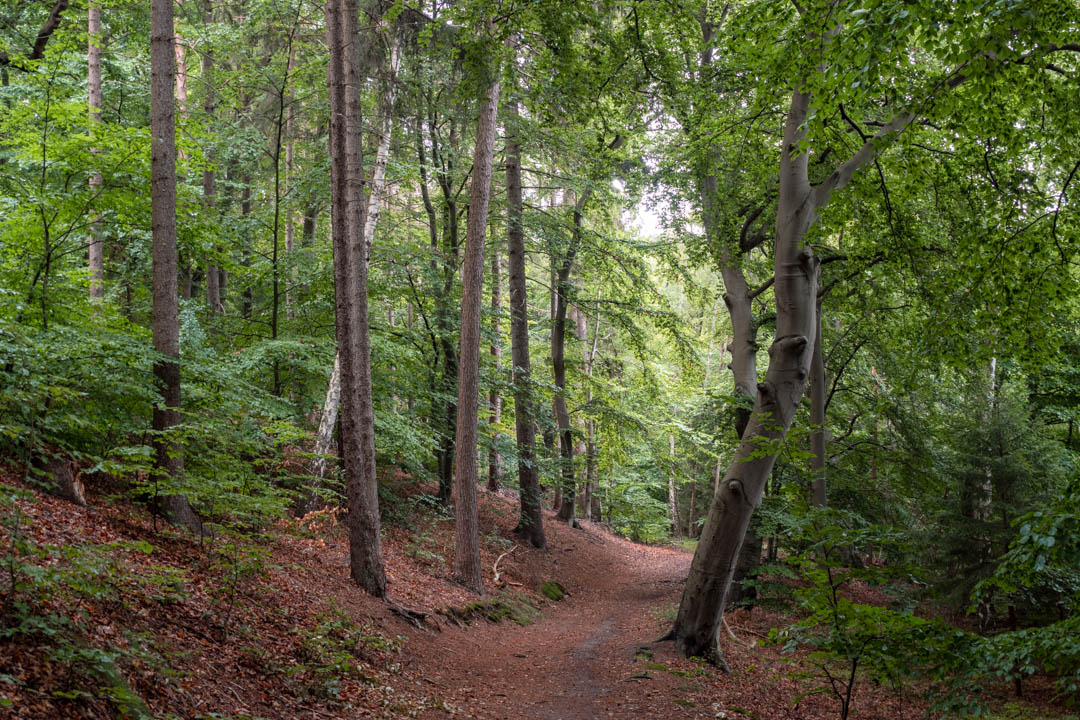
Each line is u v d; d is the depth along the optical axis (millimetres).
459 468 15562
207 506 9680
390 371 18203
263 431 11305
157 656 5492
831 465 18750
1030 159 11711
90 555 5719
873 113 12797
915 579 5066
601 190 21062
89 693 4305
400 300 22312
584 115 11594
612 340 33438
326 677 7250
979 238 9219
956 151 10609
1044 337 9195
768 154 14680
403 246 18062
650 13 11117
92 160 10461
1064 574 12695
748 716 8656
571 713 8562
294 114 16703
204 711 5191
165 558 7984
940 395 19438
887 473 20016
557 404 26062
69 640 4641
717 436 18938
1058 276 9062
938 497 18078
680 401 35469
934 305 10445
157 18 9398
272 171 20859
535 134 19141
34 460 8047
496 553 19656
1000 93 8445
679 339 23219
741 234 16969
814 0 7457
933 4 5930
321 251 16906
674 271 20859
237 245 16031
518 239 21766
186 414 9227
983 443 15172
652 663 10938
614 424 25953
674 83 11773
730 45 9953
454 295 20375
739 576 17031
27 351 6273
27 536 6000
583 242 22859
